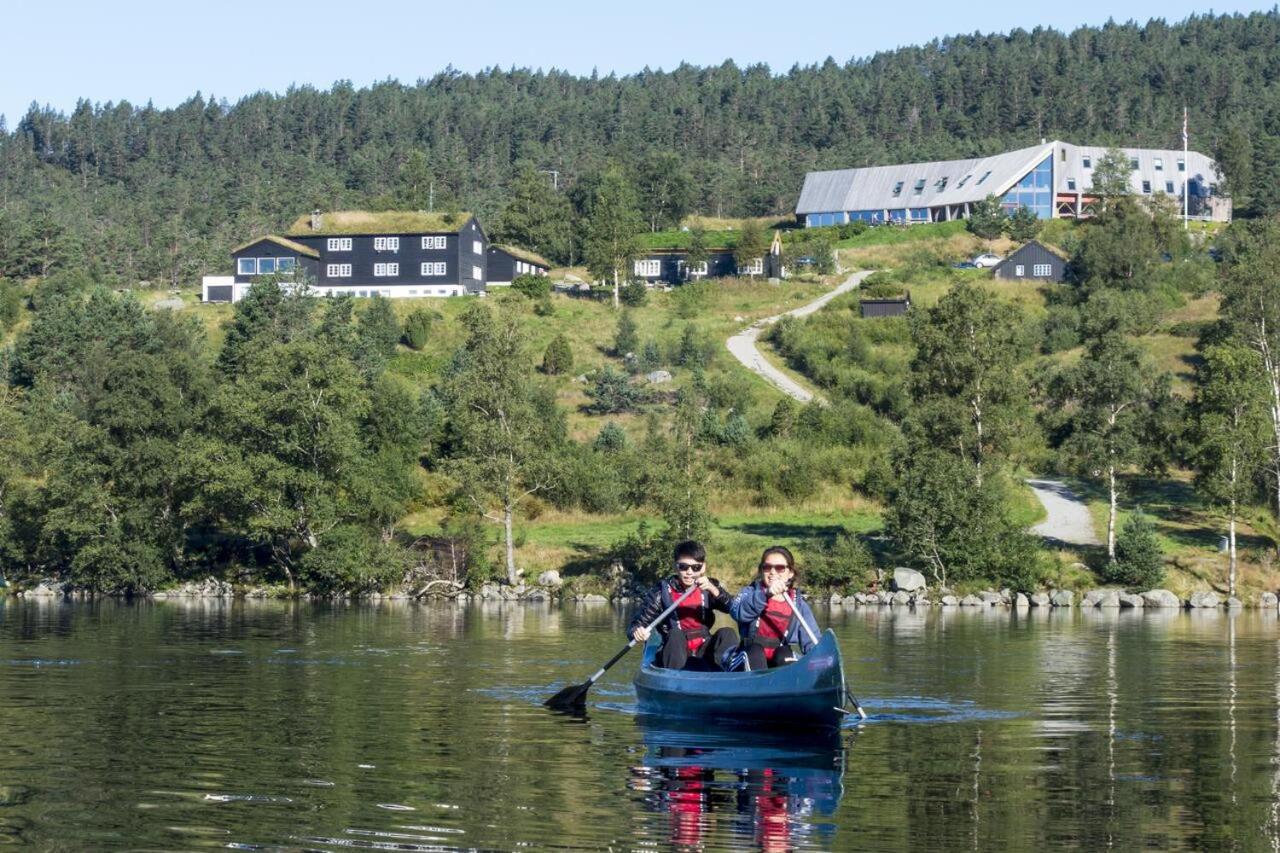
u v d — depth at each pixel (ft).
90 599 329.93
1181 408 364.79
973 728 108.06
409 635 209.26
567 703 119.44
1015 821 74.90
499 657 170.50
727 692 107.86
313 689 133.59
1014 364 365.20
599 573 338.54
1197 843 70.44
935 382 364.79
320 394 347.36
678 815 75.66
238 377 363.56
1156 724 111.04
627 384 545.44
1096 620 264.93
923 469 334.44
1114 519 354.95
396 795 80.59
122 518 350.64
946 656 175.11
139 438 359.05
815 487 435.12
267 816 74.90
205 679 142.92
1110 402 354.95
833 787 83.66
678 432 344.28
